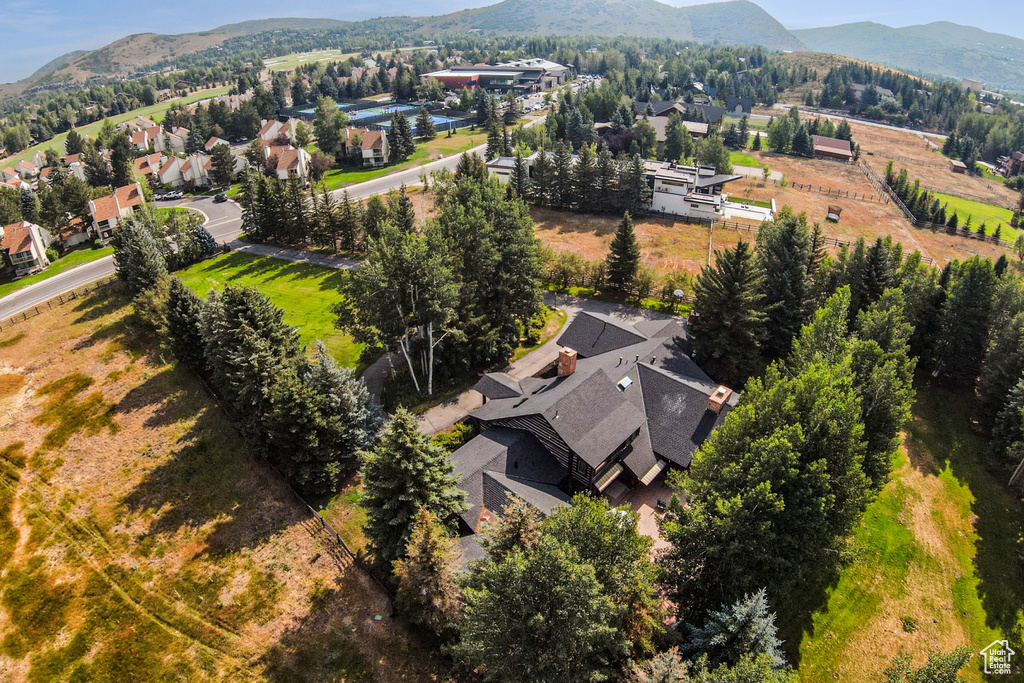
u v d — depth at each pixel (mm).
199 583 34812
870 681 30578
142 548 37125
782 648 31953
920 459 45844
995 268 56844
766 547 28875
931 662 24812
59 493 41719
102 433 47281
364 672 29875
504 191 68250
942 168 159250
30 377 55625
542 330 63312
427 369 53844
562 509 27719
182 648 31516
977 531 39969
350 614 32719
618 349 51219
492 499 35969
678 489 34375
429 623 29656
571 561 23875
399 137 137000
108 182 133500
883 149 176125
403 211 74938
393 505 31688
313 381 40812
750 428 32875
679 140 134375
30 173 163125
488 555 31125
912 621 33750
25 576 35750
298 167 125750
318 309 68250
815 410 31344
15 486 42656
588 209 102875
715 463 32688
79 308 69250
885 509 40875
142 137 166250
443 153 143750
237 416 47625
